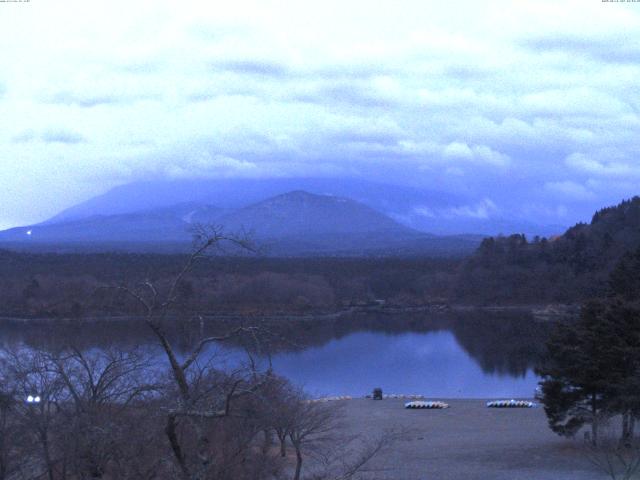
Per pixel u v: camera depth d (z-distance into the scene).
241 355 26.73
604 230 188.50
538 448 45.22
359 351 112.94
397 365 99.62
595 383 42.12
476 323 152.25
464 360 104.62
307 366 96.00
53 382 33.31
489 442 48.44
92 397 28.22
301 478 34.12
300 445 38.09
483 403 69.12
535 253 197.00
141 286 22.58
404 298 190.62
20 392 29.66
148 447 24.36
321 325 145.62
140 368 33.69
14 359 38.69
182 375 19.22
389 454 44.22
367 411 64.56
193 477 18.98
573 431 43.72
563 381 43.34
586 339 42.50
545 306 171.62
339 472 37.19
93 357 37.19
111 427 25.17
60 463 28.66
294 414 35.97
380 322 155.50
